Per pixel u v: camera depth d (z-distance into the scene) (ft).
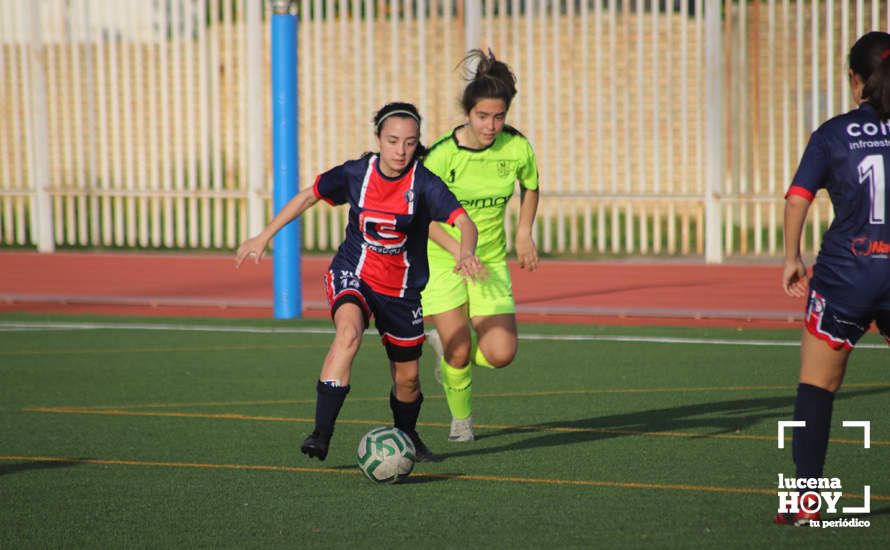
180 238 249.14
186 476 75.31
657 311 156.25
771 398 100.73
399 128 67.87
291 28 147.84
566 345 131.54
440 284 82.33
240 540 61.00
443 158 81.41
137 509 67.21
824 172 59.88
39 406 99.04
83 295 179.52
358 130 240.32
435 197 70.08
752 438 85.35
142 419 93.50
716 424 90.38
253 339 137.18
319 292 183.73
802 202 60.18
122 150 275.39
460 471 76.48
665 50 263.29
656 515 65.16
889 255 58.95
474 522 64.08
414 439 78.74
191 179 245.65
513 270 214.69
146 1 247.29
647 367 116.98
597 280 197.88
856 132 59.31
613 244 231.30
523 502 68.33
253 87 234.17
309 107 242.37
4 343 134.41
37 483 73.41
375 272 72.13
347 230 73.67
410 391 76.89
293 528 63.10
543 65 230.48
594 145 271.08
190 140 244.01
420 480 74.13
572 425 90.99
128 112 248.93
